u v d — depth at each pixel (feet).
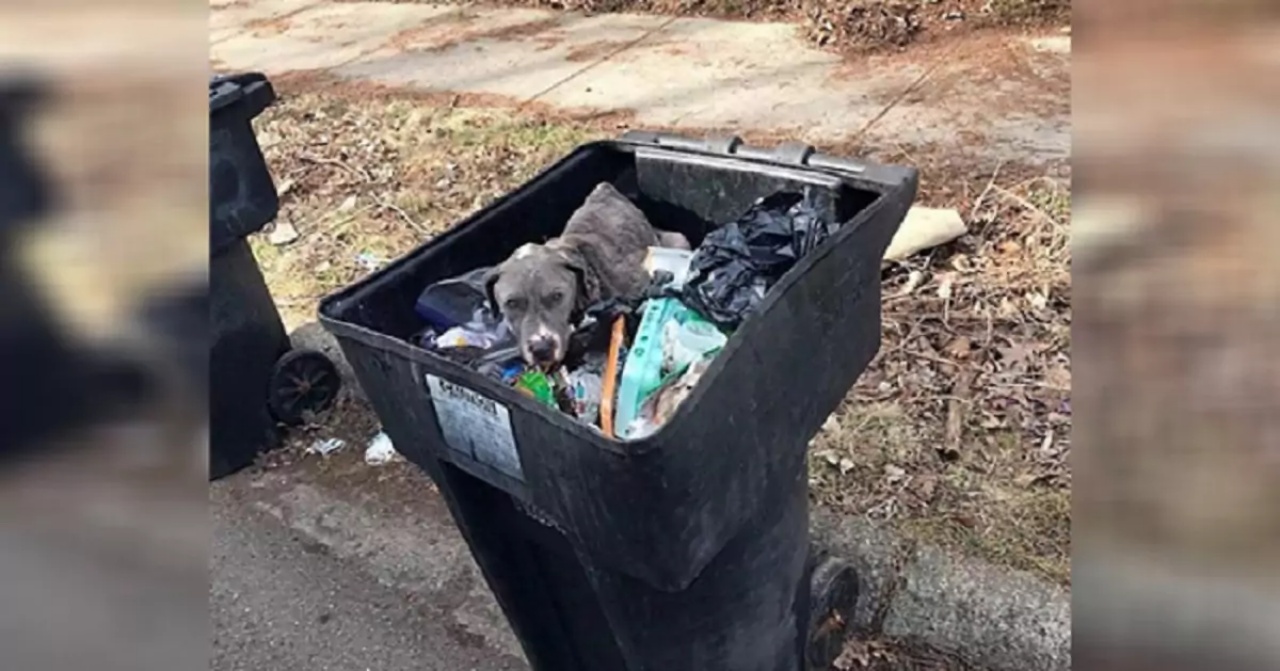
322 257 15.47
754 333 5.88
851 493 10.03
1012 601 8.84
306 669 9.91
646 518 5.71
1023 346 11.41
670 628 6.86
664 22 21.20
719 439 5.83
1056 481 9.82
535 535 7.16
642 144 8.36
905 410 10.89
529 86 19.25
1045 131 14.90
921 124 15.66
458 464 6.62
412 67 21.07
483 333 7.17
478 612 10.12
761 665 7.64
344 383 13.17
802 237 6.92
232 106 11.20
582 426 5.55
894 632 9.02
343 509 11.53
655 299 6.94
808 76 17.80
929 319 11.98
